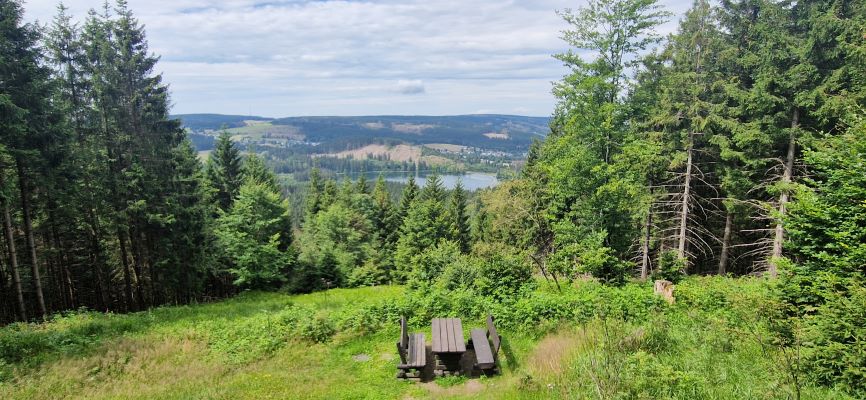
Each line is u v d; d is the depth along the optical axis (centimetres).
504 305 1198
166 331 1354
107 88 1917
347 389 820
